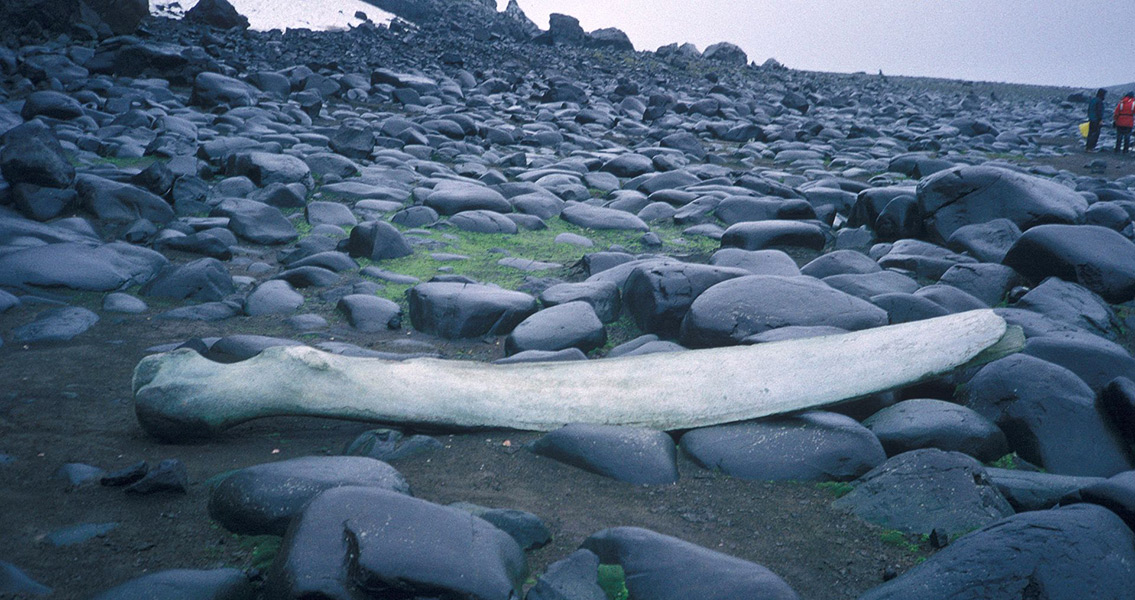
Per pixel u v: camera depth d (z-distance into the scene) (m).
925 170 9.61
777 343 3.17
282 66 17.09
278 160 7.29
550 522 2.36
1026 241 4.83
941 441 2.83
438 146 10.16
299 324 4.25
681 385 3.01
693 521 2.41
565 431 2.80
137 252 4.93
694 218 6.91
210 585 1.86
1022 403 3.02
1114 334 4.24
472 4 39.88
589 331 3.98
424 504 2.00
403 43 23.86
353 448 2.80
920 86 33.72
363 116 12.14
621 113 16.45
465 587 1.78
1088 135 14.45
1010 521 2.06
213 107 11.48
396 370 3.01
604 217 6.73
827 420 2.84
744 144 13.12
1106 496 2.22
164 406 2.81
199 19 22.77
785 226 5.93
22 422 2.92
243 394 2.89
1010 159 12.83
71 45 15.80
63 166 5.79
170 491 2.41
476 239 6.18
